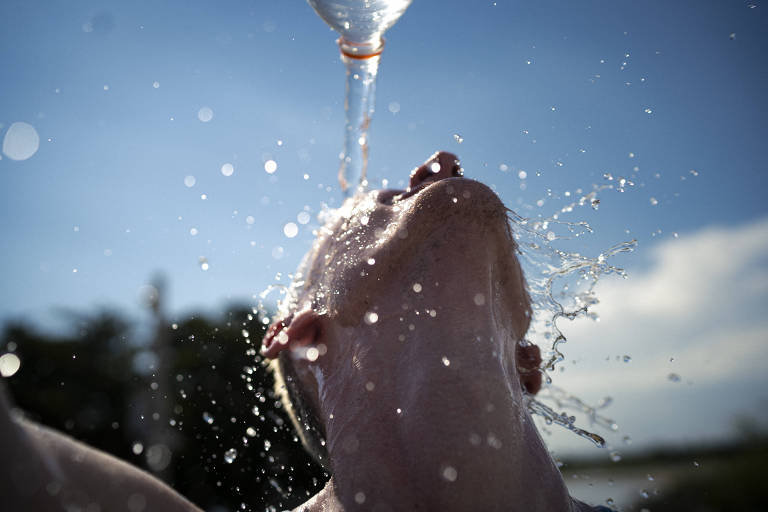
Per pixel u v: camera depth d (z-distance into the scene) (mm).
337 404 1097
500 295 1127
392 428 989
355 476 978
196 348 6047
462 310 1020
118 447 7359
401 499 924
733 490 7438
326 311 1192
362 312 1096
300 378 1384
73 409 7582
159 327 6332
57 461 784
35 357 8727
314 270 1352
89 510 786
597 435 1433
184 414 6055
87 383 8430
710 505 6383
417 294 1050
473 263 1062
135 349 8484
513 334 1148
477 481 897
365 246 1148
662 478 6184
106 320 9008
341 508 992
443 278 1045
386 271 1088
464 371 962
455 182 1110
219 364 5875
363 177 1648
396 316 1057
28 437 753
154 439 6277
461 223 1083
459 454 907
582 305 1410
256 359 1896
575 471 5457
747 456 7660
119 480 860
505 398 968
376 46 1633
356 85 1643
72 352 8820
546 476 979
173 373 6324
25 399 7379
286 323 1462
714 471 7918
